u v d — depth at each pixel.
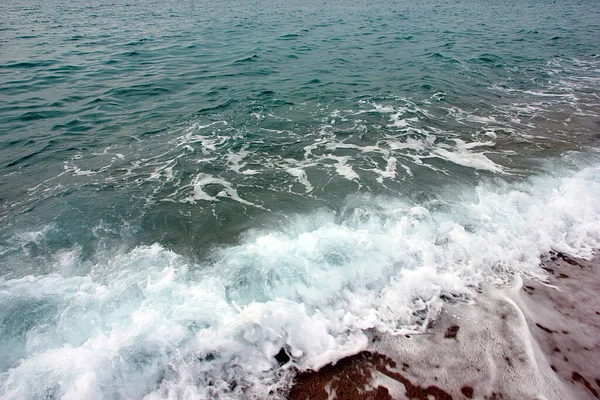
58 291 5.25
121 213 7.18
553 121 11.09
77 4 45.69
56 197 7.68
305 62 18.84
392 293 5.15
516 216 6.63
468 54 20.14
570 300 5.03
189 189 7.98
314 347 4.46
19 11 36.94
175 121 11.59
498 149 9.34
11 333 4.62
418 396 3.93
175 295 5.11
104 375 4.10
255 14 38.06
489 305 4.95
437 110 12.15
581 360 4.22
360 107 12.53
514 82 15.26
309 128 10.95
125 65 17.88
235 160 9.20
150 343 4.43
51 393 3.95
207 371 4.22
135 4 47.09
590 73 16.69
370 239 6.05
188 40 24.00
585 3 51.62
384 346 4.47
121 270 5.67
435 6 47.25
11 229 6.68
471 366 4.18
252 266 5.57
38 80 15.23
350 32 27.48
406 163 8.78
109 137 10.51
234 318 4.75
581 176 7.87
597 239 6.12
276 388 4.08
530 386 3.95
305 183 8.10
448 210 6.88
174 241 6.40
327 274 5.37
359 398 3.95
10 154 9.46
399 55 20.17
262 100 13.32
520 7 46.03
